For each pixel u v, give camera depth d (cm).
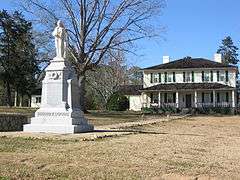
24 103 9494
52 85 2056
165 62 8000
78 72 4491
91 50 4550
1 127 2378
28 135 1748
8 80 7069
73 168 985
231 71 7006
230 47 12100
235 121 4112
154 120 3941
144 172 964
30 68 6844
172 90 6888
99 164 1048
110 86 8856
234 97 6838
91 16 4525
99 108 8225
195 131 2556
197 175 955
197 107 6738
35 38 4538
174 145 1525
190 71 7200
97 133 1936
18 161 1054
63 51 2141
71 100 2055
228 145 1636
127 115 4788
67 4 4450
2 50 6838
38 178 870
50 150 1277
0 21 6731
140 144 1506
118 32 4609
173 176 935
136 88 8669
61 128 1938
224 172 1002
